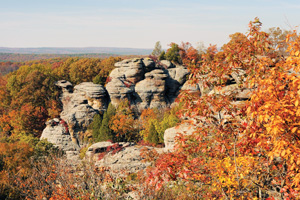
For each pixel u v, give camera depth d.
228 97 7.62
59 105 69.75
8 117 70.75
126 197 13.59
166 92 70.06
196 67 8.11
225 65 7.67
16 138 51.31
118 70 71.00
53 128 54.50
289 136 5.61
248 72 7.41
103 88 64.94
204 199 10.22
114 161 31.20
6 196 25.98
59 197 13.61
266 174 8.02
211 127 7.61
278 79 5.95
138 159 30.97
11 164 32.19
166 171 5.93
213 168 8.43
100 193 13.57
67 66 92.00
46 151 40.25
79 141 54.03
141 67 68.00
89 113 56.41
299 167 5.89
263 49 7.24
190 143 7.88
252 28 7.16
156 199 11.96
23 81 74.19
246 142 7.28
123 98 63.62
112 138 49.16
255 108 6.03
